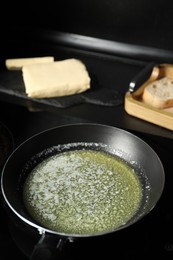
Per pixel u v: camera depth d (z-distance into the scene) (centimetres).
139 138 75
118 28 99
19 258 61
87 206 67
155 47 99
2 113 85
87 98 88
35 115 85
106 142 78
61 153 77
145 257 61
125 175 72
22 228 64
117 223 64
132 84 84
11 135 78
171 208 67
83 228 63
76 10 100
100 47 103
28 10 104
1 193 68
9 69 96
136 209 66
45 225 64
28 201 68
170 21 94
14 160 72
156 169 71
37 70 91
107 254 61
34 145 76
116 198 68
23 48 104
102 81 94
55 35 106
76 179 71
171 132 81
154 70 89
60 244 57
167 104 83
